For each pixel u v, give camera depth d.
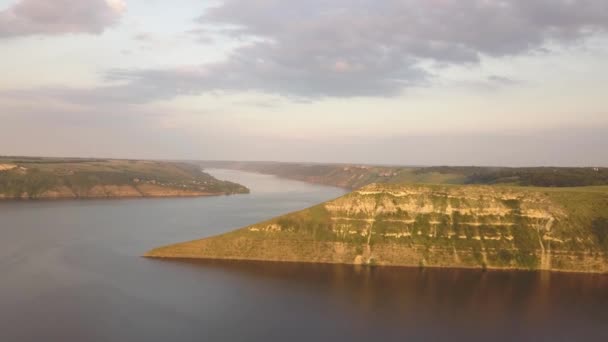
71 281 80.12
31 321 62.12
